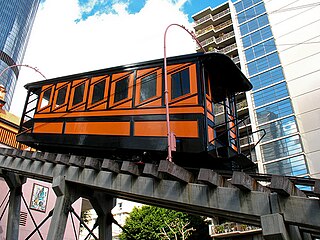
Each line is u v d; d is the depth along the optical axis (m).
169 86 8.13
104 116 8.89
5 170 11.05
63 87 10.45
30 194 14.53
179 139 7.50
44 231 14.58
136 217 30.03
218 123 8.97
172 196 6.32
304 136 27.61
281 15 34.12
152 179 6.73
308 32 31.25
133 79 8.81
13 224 10.77
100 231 9.12
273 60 32.72
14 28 84.88
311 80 29.28
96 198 9.09
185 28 8.78
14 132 15.27
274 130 29.48
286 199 4.95
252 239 21.73
